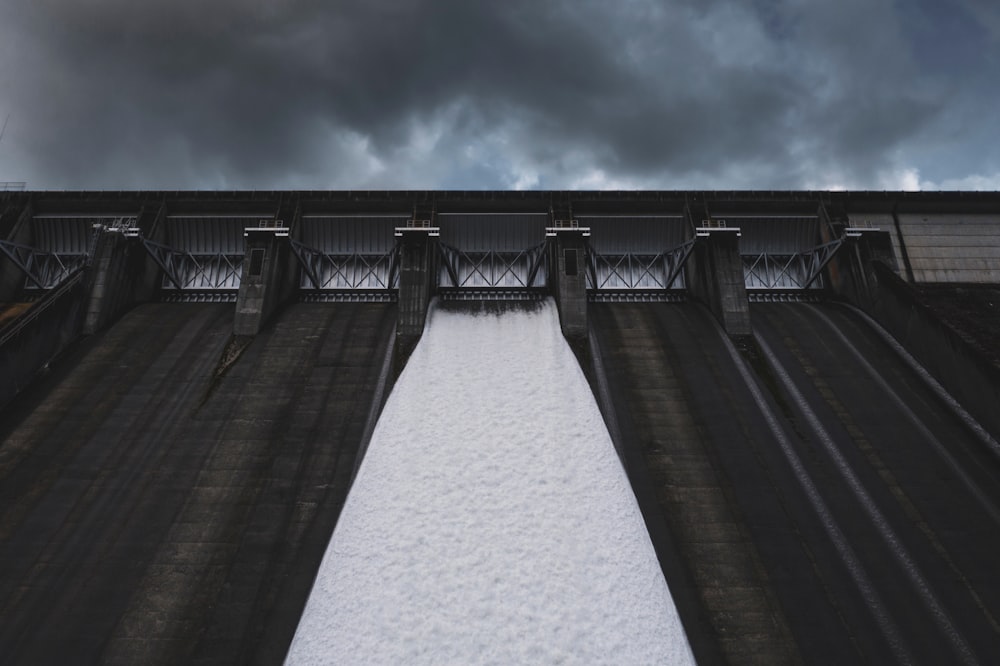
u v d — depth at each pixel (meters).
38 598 12.72
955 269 26.89
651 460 16.31
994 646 11.69
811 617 12.30
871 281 23.67
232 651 11.84
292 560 13.61
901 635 11.93
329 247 28.19
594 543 14.17
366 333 22.19
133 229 24.47
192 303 25.50
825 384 19.31
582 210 27.69
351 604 12.83
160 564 13.43
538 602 12.94
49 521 14.49
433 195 27.44
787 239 28.25
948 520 14.40
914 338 20.75
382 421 17.62
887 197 27.73
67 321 21.47
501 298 27.17
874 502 14.95
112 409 18.14
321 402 18.48
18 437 17.08
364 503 15.09
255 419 17.72
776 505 14.88
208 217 27.58
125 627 12.16
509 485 15.66
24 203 27.02
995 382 16.88
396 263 27.16
